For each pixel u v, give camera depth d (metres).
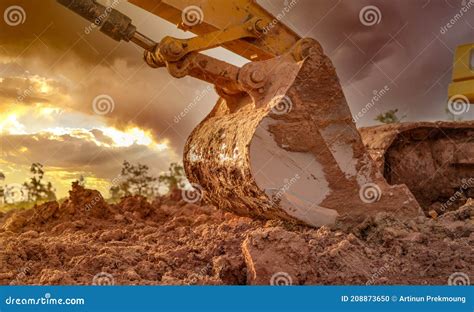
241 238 7.05
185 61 8.41
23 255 6.67
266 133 7.66
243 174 7.76
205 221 9.20
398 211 7.93
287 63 8.23
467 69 11.27
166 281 6.01
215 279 6.08
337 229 7.67
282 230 6.35
